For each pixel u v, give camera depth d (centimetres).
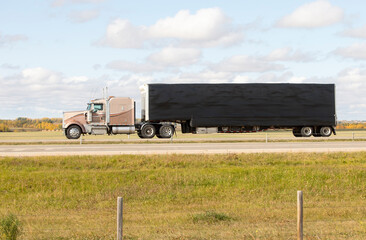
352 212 1438
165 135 3650
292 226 1170
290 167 2203
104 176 1995
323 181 2003
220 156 2380
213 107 3541
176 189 1892
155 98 3497
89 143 3306
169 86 3509
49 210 1598
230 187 1920
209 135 4888
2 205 1666
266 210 1520
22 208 1630
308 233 1048
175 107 3512
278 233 1048
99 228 1199
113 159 2262
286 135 4894
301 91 3656
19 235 1020
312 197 1814
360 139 3709
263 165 2288
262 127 3738
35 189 1866
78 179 1956
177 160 2275
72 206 1664
